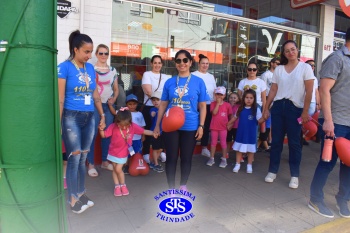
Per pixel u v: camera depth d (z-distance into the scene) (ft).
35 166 4.99
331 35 25.34
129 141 11.84
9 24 4.69
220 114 16.28
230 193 12.83
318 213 11.12
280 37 23.12
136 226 9.69
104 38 16.15
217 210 11.10
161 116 11.85
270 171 14.44
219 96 16.12
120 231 9.35
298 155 13.62
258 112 15.84
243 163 17.38
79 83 9.66
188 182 13.97
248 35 21.58
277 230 9.84
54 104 5.31
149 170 15.26
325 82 10.38
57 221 5.43
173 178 11.38
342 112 10.68
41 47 4.90
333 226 10.25
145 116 16.10
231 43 20.98
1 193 4.93
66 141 9.82
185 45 19.30
